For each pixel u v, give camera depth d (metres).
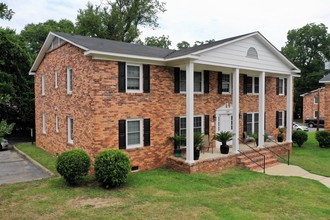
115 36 35.31
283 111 22.33
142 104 13.31
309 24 57.72
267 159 15.61
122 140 12.65
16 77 25.19
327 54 56.00
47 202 8.61
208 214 7.80
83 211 7.88
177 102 14.81
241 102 18.72
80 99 12.89
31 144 21.56
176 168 13.46
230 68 15.44
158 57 13.40
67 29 37.50
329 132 21.19
